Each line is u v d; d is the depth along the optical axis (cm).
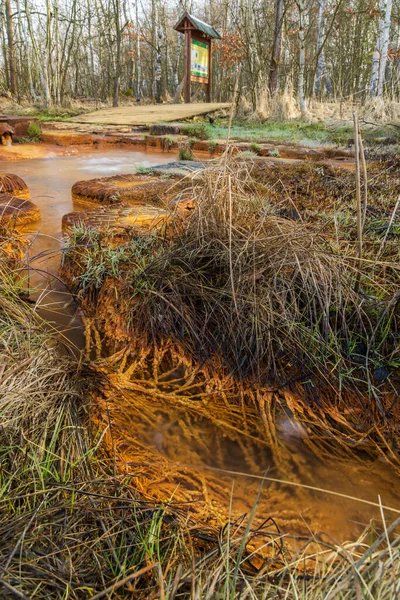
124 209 364
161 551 116
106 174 645
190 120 1269
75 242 290
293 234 229
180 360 215
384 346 204
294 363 202
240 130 1112
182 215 284
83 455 145
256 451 171
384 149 695
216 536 124
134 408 188
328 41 2244
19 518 114
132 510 126
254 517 142
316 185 455
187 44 1648
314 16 1959
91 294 260
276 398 195
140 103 2655
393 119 1024
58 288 284
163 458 165
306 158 721
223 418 186
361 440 178
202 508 143
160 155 850
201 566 105
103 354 224
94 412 179
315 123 1154
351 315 212
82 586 99
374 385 194
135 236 289
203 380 207
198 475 158
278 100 1325
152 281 237
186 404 192
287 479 158
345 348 204
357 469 164
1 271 251
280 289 217
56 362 193
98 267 260
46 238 365
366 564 104
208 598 92
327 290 211
